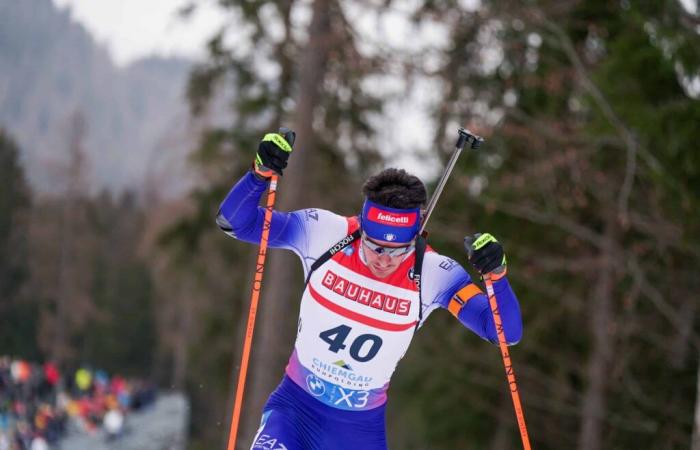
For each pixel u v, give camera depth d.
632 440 21.20
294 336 27.17
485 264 5.77
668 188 15.82
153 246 29.47
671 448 20.22
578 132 17.42
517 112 19.08
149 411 73.19
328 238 5.93
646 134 14.66
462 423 24.56
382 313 5.83
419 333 23.80
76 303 83.12
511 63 19.70
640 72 15.04
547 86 18.17
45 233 81.81
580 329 22.23
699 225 16.09
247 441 21.45
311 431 6.09
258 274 6.00
